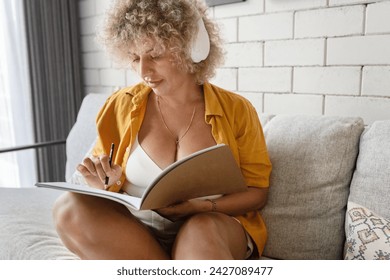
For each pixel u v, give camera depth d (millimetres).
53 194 1627
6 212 1382
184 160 821
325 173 1151
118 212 990
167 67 1076
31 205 1466
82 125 1920
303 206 1162
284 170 1202
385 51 1299
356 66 1376
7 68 2291
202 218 960
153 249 981
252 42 1669
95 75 2475
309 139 1197
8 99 2316
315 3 1448
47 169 2457
